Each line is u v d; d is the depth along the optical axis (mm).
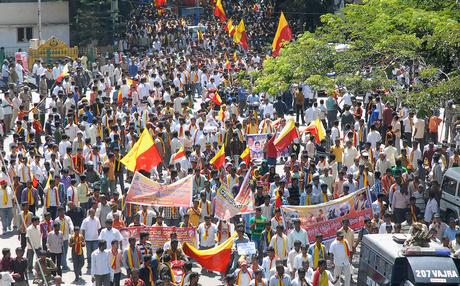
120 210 55688
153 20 160875
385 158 63594
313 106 83000
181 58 114812
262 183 57094
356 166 62781
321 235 48906
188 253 48812
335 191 59250
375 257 45312
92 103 82312
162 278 44188
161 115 78188
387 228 52656
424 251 42875
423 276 41844
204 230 52906
